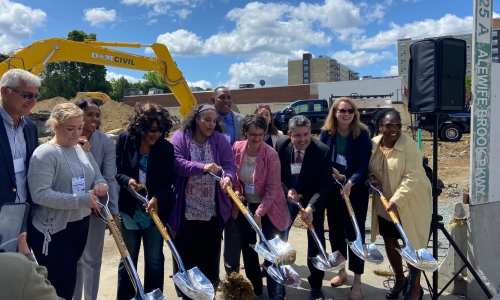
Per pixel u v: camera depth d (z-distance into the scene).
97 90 53.31
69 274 2.44
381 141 3.46
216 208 3.17
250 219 2.79
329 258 3.07
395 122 3.23
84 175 2.53
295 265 4.45
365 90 41.41
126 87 66.69
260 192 3.26
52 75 51.50
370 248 3.09
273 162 3.20
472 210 3.48
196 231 3.23
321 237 3.48
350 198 3.51
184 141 3.18
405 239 2.93
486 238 3.52
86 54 10.62
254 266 3.51
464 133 17.58
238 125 4.38
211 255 3.28
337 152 3.62
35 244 2.41
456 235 3.62
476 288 3.43
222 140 3.24
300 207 3.20
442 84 3.10
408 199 3.20
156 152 2.96
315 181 3.38
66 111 2.42
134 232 3.02
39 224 2.42
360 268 3.50
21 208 1.92
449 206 6.84
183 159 3.07
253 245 2.94
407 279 3.59
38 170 2.33
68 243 2.49
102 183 2.59
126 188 2.92
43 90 50.84
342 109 3.42
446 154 14.20
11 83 2.31
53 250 2.41
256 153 3.29
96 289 3.11
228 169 3.16
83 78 52.62
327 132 3.68
